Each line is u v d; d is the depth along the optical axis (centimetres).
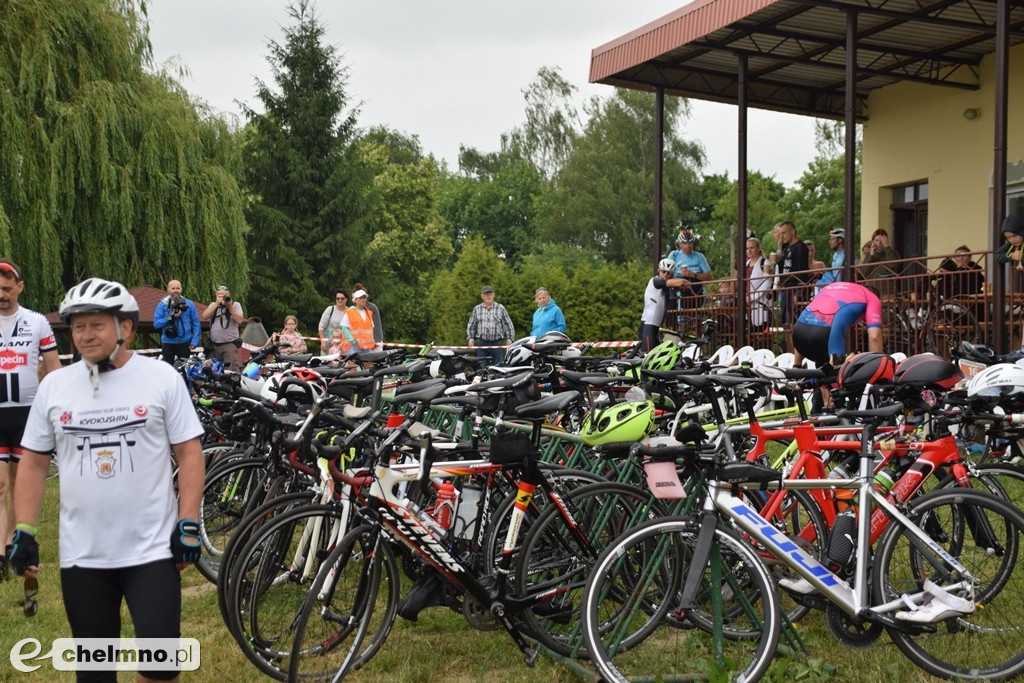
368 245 3825
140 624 304
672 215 5109
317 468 477
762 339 1280
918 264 1109
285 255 3559
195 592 566
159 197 1895
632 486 450
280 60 3856
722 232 4916
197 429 323
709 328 896
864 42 1346
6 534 580
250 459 559
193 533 313
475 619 438
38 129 1720
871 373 515
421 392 468
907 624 385
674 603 396
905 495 421
